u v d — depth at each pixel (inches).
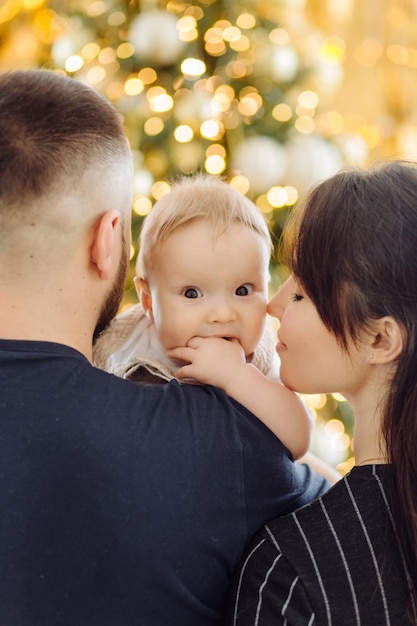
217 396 40.8
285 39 95.4
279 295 46.3
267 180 91.2
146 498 37.0
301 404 43.9
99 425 37.0
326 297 40.5
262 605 37.7
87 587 36.9
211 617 39.4
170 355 47.5
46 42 108.4
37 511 36.4
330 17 134.3
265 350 54.4
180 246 49.6
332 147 98.3
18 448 36.5
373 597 36.6
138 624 37.6
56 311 39.5
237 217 50.4
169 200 51.9
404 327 38.9
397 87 136.6
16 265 38.9
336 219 40.2
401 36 135.8
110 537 36.7
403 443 38.2
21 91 39.6
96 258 40.3
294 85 97.2
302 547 38.1
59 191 38.7
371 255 39.1
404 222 39.0
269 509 40.1
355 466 40.3
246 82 93.9
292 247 42.5
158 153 93.0
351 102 135.8
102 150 40.3
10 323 38.9
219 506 38.4
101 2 93.6
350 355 40.9
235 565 39.4
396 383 38.9
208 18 92.1
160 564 37.3
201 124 91.7
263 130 94.0
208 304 49.6
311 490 43.7
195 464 37.9
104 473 36.6
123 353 54.4
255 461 39.7
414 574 36.8
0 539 36.2
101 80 92.0
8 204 38.2
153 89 91.7
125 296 95.1
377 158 46.8
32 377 37.5
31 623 36.7
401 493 37.6
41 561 36.6
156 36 87.5
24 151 38.4
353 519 38.2
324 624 36.4
